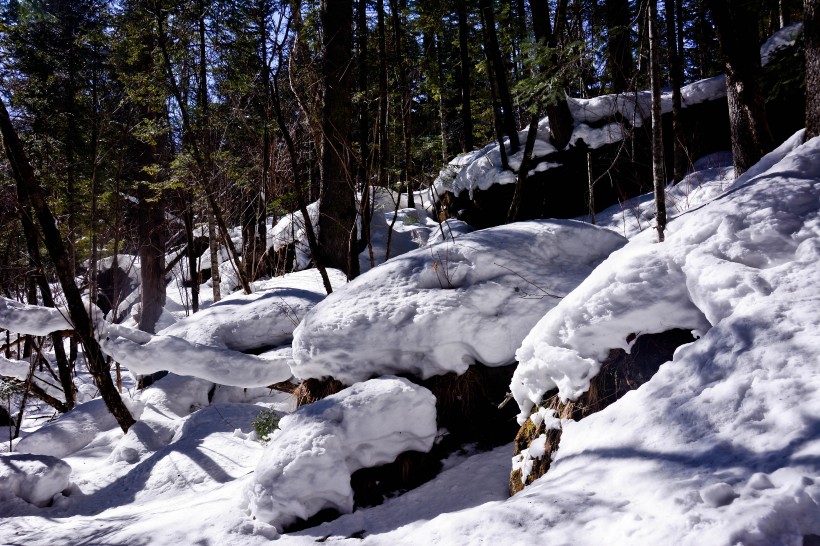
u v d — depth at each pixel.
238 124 11.30
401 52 10.41
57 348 9.25
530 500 2.28
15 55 11.51
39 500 4.71
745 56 7.14
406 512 3.45
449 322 4.20
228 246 10.84
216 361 5.86
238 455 5.11
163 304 14.30
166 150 14.00
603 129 10.88
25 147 11.27
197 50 10.77
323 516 3.40
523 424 3.59
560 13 7.26
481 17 12.55
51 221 6.14
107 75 12.59
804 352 2.14
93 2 11.83
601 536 1.89
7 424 9.91
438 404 4.20
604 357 3.16
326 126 9.48
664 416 2.34
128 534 3.57
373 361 4.35
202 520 3.49
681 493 1.86
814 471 1.68
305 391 4.70
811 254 2.70
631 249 3.74
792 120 9.00
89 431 6.95
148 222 14.04
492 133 19.80
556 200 11.37
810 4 4.08
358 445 3.70
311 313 4.77
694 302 2.91
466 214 13.05
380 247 12.44
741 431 2.03
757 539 1.55
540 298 4.37
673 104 10.09
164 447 5.55
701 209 3.59
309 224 8.10
